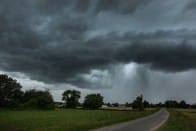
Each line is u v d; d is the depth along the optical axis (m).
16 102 128.12
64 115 79.44
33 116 72.94
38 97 135.00
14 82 134.00
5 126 37.19
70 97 177.50
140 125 37.53
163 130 30.97
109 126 34.00
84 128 30.48
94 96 173.00
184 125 40.56
